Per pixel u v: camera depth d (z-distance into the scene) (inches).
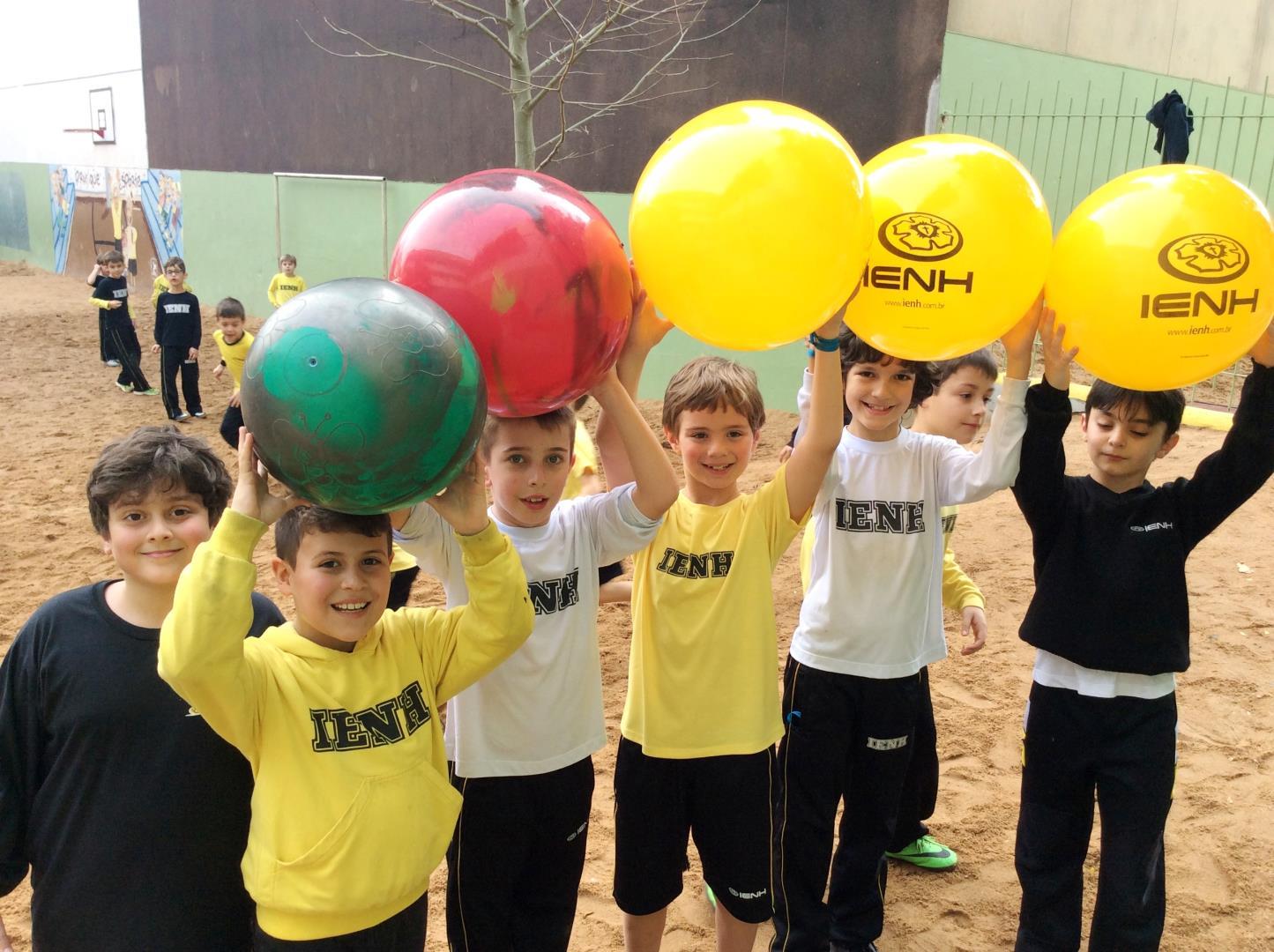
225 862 81.7
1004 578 249.9
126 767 78.9
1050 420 100.0
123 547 80.0
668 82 434.0
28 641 80.9
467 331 72.7
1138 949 104.3
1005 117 396.2
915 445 117.8
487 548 82.3
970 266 84.9
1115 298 85.5
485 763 97.4
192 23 752.3
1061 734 109.7
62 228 1053.2
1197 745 174.2
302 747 78.9
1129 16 452.8
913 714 116.7
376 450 60.4
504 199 75.3
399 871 79.7
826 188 75.5
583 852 104.5
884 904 133.6
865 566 114.6
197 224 801.6
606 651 211.8
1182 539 108.3
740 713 106.3
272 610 89.9
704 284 77.4
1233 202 85.3
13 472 348.8
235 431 248.7
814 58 390.6
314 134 652.7
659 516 97.9
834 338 93.9
